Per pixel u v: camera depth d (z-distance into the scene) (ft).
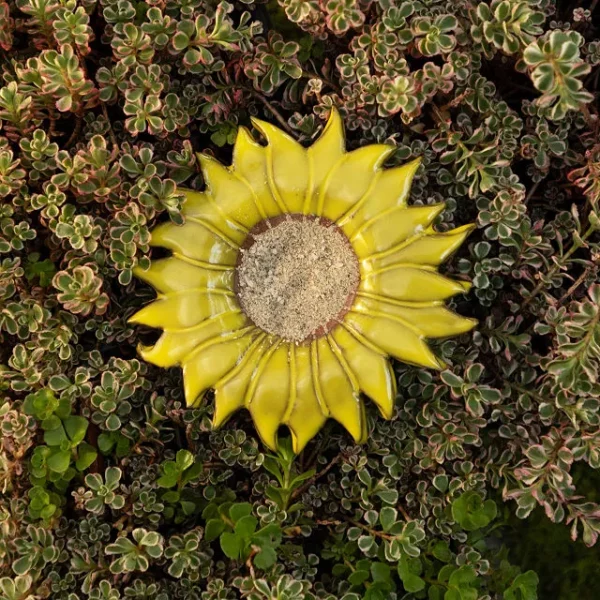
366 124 2.77
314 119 2.76
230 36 2.69
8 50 2.74
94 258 2.72
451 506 2.73
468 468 2.75
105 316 2.77
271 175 2.66
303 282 2.68
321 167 2.65
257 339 2.68
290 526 2.75
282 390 2.67
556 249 2.81
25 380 2.71
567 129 2.77
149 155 2.69
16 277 2.72
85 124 2.81
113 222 2.69
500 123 2.76
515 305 2.77
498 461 2.77
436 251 2.63
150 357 2.65
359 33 2.78
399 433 2.78
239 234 2.69
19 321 2.71
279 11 2.85
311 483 2.79
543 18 2.63
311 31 2.75
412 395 2.78
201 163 2.66
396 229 2.64
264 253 2.69
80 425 2.69
